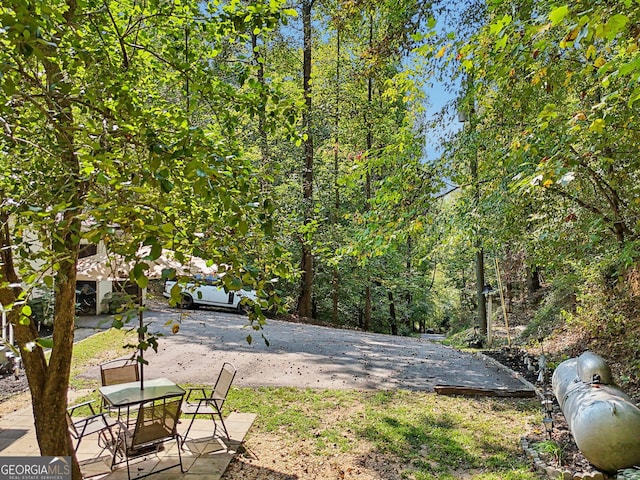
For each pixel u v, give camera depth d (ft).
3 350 24.97
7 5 6.54
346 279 59.00
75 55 8.55
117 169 6.54
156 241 5.58
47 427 10.57
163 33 12.44
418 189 17.10
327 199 51.85
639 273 23.36
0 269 8.50
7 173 9.92
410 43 19.29
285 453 16.52
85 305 41.39
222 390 17.60
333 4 37.01
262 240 7.93
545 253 21.31
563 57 13.05
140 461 15.47
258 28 10.30
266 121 11.20
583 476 13.62
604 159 13.19
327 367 28.73
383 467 15.56
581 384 16.39
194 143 6.84
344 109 49.34
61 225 6.33
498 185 17.20
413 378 26.89
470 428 18.97
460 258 57.62
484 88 17.22
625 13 8.06
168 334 35.91
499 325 49.75
